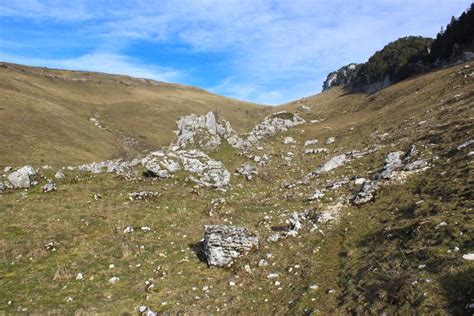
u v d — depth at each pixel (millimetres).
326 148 54844
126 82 195375
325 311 14172
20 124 84125
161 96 177000
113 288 18219
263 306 15961
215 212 29844
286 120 84062
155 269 20297
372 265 16469
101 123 115062
